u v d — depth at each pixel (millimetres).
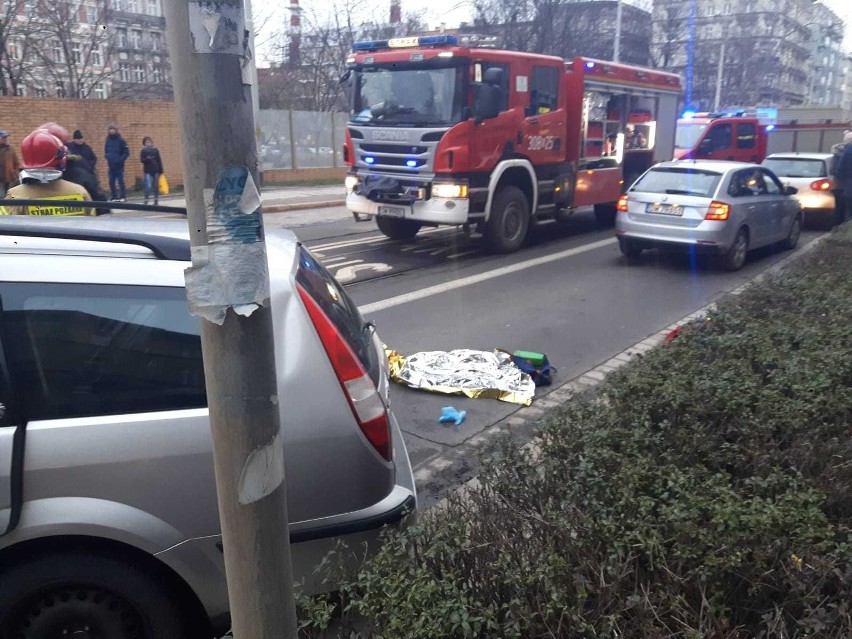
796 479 3061
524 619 2281
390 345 7234
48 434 2459
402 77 11391
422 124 11164
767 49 72375
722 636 2309
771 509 2666
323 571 2729
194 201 1520
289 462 2648
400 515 2875
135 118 21859
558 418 3711
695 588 2502
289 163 26500
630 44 45469
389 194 11562
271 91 36438
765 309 6129
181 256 2709
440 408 5641
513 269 11031
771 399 3795
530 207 12703
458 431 5227
